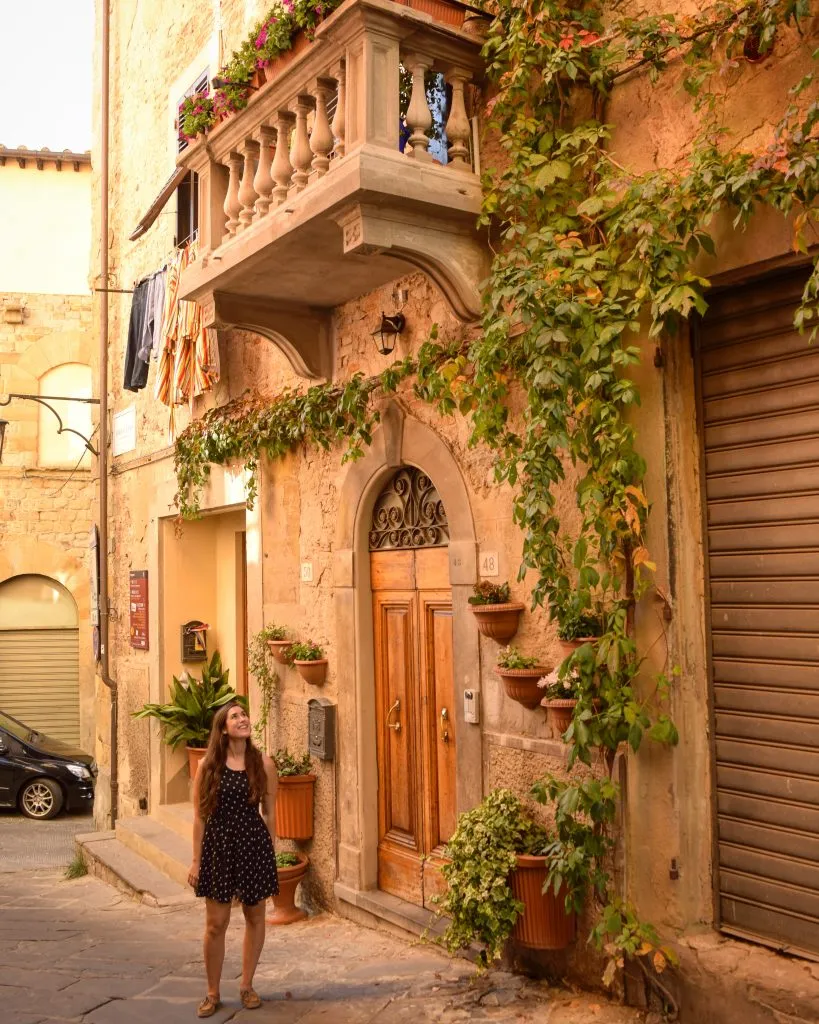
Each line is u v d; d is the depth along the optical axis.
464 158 5.02
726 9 3.97
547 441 4.21
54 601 17.55
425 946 5.53
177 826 9.31
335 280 6.11
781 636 4.01
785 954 3.95
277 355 7.59
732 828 4.17
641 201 4.13
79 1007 4.82
